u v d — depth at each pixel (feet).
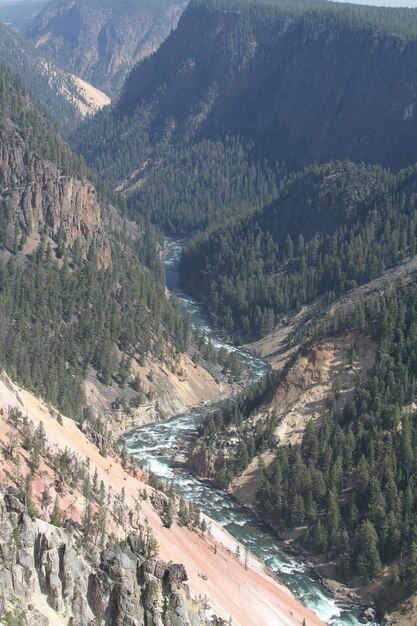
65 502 322.75
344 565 437.17
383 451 492.13
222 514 494.59
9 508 273.95
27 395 414.62
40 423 357.00
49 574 261.03
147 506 385.91
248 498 512.22
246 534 473.26
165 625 277.44
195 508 426.92
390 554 436.35
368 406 531.91
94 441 440.04
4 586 246.06
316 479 486.79
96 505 339.57
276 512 490.08
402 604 410.11
